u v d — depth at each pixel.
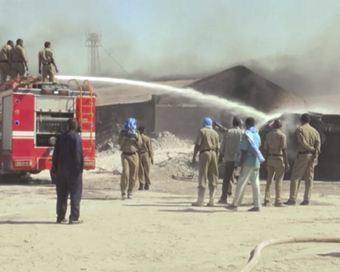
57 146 10.19
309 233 9.23
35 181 20.70
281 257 7.43
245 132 12.07
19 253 7.56
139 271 6.63
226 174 13.44
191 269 6.74
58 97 18.92
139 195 15.78
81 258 7.27
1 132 19.36
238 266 6.89
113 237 8.78
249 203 13.82
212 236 8.92
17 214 11.51
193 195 15.99
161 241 8.47
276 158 13.07
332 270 6.70
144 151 17.59
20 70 21.39
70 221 10.14
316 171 21.48
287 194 16.50
